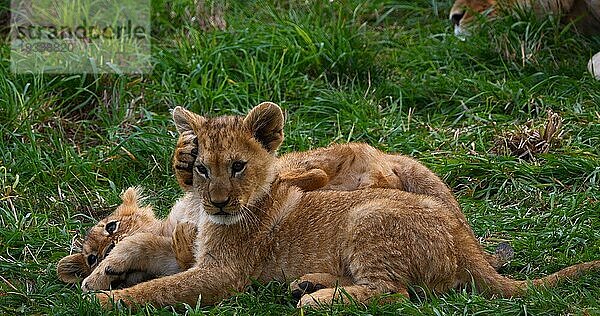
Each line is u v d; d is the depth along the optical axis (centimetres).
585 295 877
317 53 1466
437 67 1480
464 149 1265
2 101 1308
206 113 1358
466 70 1482
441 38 1606
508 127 1308
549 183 1179
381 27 1669
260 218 916
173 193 1182
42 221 1110
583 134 1284
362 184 1027
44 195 1181
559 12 1555
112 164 1248
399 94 1409
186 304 875
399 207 897
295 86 1413
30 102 1327
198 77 1416
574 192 1150
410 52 1515
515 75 1473
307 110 1362
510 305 861
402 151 1266
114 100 1374
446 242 891
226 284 902
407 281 880
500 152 1260
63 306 890
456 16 1617
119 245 948
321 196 934
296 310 858
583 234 1030
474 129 1309
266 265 919
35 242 1059
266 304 880
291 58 1466
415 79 1445
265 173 920
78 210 1159
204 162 898
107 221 1000
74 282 970
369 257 880
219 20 1616
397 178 1033
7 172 1218
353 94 1390
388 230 884
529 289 885
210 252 909
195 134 928
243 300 890
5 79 1341
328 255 906
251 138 913
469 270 906
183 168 934
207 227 916
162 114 1372
